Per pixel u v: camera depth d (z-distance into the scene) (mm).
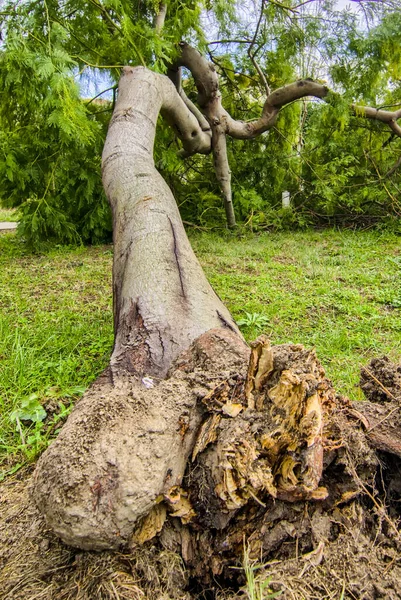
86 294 4801
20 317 3986
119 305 2621
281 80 9547
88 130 5883
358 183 9461
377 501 1538
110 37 6922
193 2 7434
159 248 2809
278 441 1402
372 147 9523
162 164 8383
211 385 1609
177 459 1428
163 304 2383
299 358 1558
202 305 2467
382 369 1890
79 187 7809
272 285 5012
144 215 3127
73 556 1449
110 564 1350
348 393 2553
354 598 1231
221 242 7770
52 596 1326
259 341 1537
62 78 5090
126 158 4027
